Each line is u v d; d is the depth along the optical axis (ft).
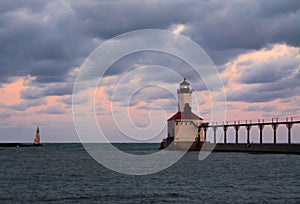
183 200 125.18
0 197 126.93
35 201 121.90
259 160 278.87
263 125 368.48
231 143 403.75
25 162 280.51
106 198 127.95
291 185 156.25
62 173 200.85
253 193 137.49
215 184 159.63
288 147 330.54
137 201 123.44
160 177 184.55
